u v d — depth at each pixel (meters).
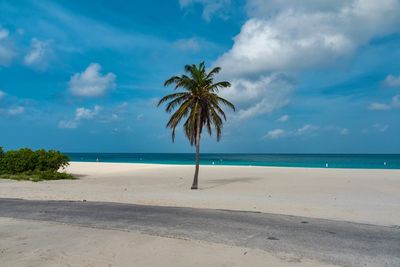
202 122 25.67
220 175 38.84
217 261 7.04
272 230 9.77
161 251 7.72
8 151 34.50
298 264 6.89
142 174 41.66
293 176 36.47
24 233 9.37
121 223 10.72
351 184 27.36
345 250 7.87
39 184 25.67
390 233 9.42
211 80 25.34
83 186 24.77
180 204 14.86
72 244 8.27
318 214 12.36
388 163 87.44
